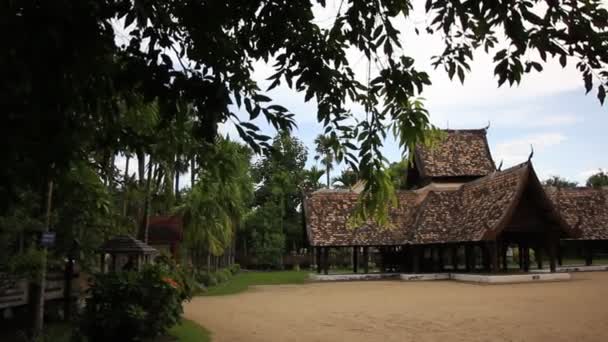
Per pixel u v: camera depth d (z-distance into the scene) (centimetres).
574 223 3550
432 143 564
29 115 309
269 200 5378
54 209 1057
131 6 351
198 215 3072
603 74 457
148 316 1016
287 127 407
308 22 466
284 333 1189
